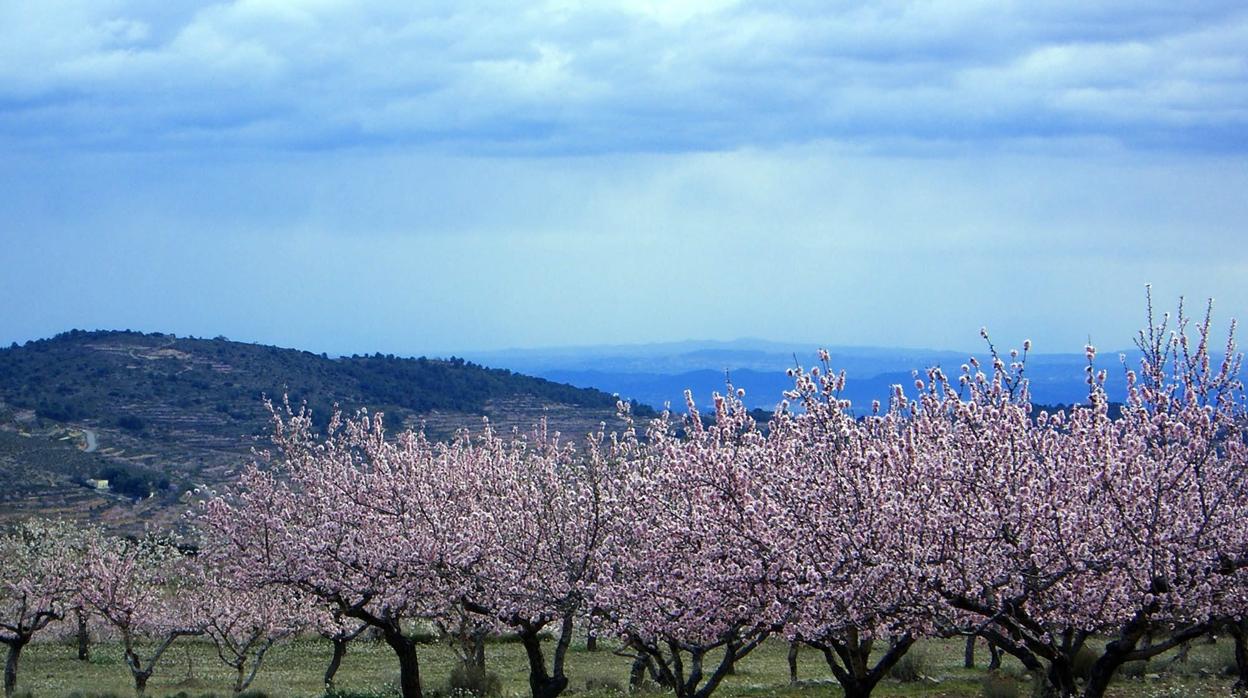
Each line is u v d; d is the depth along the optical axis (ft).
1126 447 48.62
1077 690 51.57
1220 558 49.11
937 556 48.06
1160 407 50.93
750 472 54.44
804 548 50.49
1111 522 47.39
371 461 79.00
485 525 69.05
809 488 51.75
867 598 48.47
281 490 81.82
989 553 48.55
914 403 55.06
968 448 49.26
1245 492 49.11
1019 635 49.34
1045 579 47.29
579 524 64.59
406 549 69.67
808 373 52.39
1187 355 52.06
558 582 63.52
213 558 83.20
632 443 68.23
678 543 56.75
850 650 54.34
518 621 67.05
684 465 54.60
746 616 52.70
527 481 74.02
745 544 52.01
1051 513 47.14
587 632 67.87
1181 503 47.65
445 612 74.69
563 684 65.87
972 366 54.08
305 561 72.84
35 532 127.24
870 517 48.75
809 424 53.88
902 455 50.08
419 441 86.99
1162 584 47.11
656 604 56.39
